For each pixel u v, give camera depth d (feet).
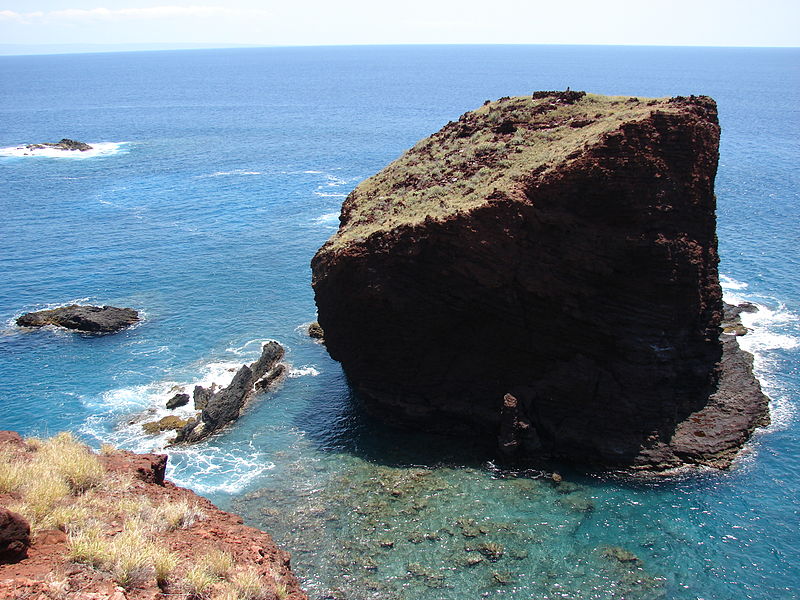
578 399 115.44
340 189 335.06
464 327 119.75
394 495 104.12
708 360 122.93
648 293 111.45
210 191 332.19
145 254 234.38
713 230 121.70
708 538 93.71
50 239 250.78
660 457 110.52
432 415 124.67
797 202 284.41
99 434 124.57
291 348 160.86
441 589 83.92
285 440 121.80
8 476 46.14
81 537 39.55
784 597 82.89
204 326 174.29
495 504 101.30
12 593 33.55
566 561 88.94
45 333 170.50
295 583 49.55
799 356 146.41
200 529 50.67
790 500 101.65
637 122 109.29
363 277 118.42
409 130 531.09
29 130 545.85
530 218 110.93
